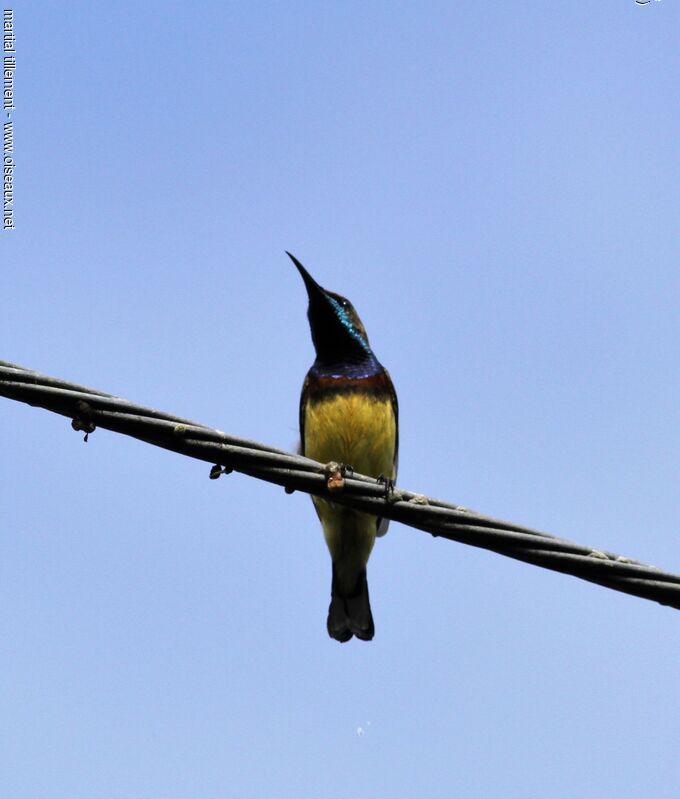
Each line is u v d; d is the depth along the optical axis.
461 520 10.22
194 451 10.17
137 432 10.08
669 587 9.70
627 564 9.75
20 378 9.87
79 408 9.91
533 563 10.05
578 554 9.90
